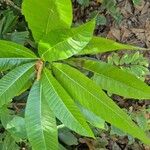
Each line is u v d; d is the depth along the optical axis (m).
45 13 0.36
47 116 0.43
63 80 0.41
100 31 1.10
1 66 0.41
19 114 0.69
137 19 1.14
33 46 0.74
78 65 0.44
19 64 0.42
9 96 0.42
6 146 0.70
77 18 1.08
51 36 0.37
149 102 1.07
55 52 0.38
